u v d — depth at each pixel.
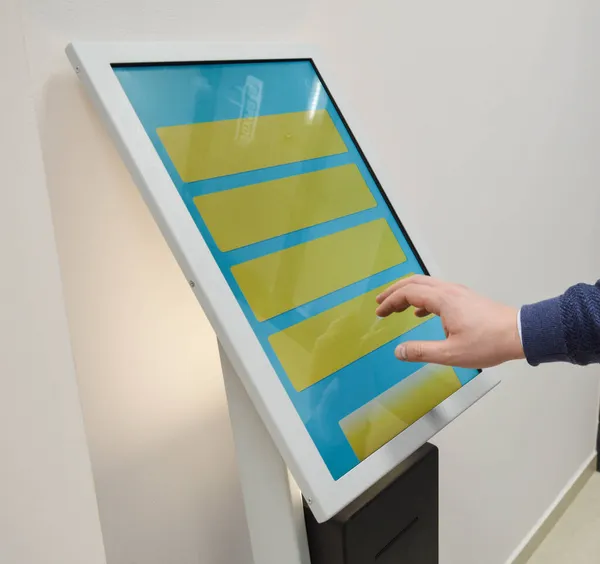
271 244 0.65
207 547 0.82
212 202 0.62
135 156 0.56
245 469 0.66
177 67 0.64
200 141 0.63
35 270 0.51
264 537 0.69
